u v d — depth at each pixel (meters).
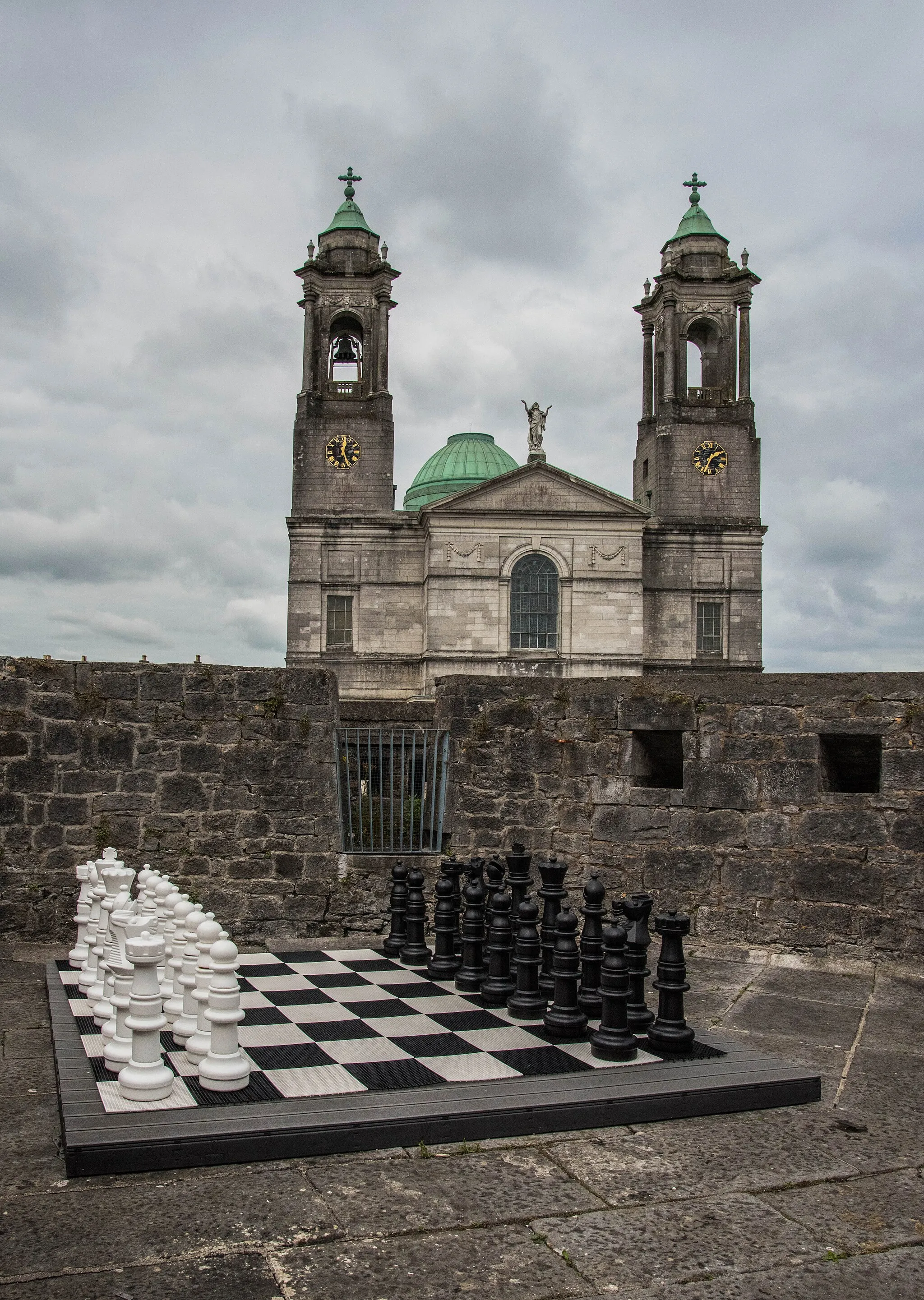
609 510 63.94
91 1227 4.64
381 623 66.19
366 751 12.36
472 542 63.66
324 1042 7.09
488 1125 5.73
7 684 10.61
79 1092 5.87
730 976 9.55
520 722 11.48
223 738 11.01
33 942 10.47
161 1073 5.84
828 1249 4.60
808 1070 6.55
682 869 10.69
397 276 69.50
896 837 9.80
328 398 68.25
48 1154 5.41
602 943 7.58
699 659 66.81
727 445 68.69
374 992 8.59
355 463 67.62
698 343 73.38
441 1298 4.18
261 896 10.89
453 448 85.06
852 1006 8.55
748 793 10.46
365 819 12.21
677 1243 4.62
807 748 10.24
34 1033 7.44
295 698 11.18
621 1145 5.67
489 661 63.03
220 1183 5.09
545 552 63.81
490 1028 7.50
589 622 63.62
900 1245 4.64
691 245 70.69
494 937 8.32
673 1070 6.54
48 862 10.59
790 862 10.23
